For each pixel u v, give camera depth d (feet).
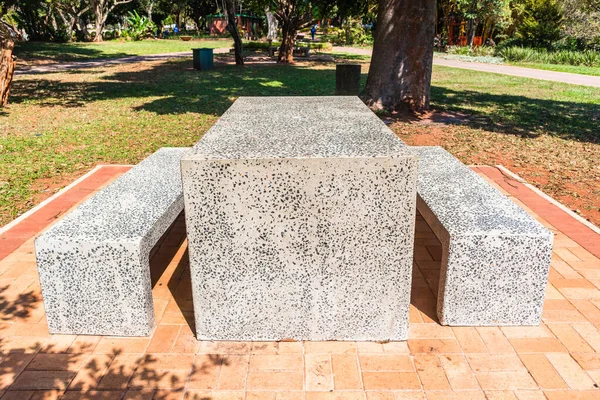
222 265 9.58
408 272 9.62
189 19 227.40
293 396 8.52
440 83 56.13
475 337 10.17
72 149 25.36
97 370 9.16
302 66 71.10
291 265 9.58
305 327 10.06
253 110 13.99
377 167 8.95
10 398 8.42
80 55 85.40
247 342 10.11
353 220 9.29
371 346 9.94
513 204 11.66
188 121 32.50
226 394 8.57
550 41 94.94
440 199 11.99
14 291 11.82
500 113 36.60
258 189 9.06
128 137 27.96
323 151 9.25
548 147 26.61
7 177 20.68
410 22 34.06
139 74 59.88
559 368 9.20
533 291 10.25
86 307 10.01
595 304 11.32
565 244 14.44
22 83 50.55
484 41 115.44
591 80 62.44
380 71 35.58
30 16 112.57
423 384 8.80
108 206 11.64
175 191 12.80
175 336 10.24
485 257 10.02
